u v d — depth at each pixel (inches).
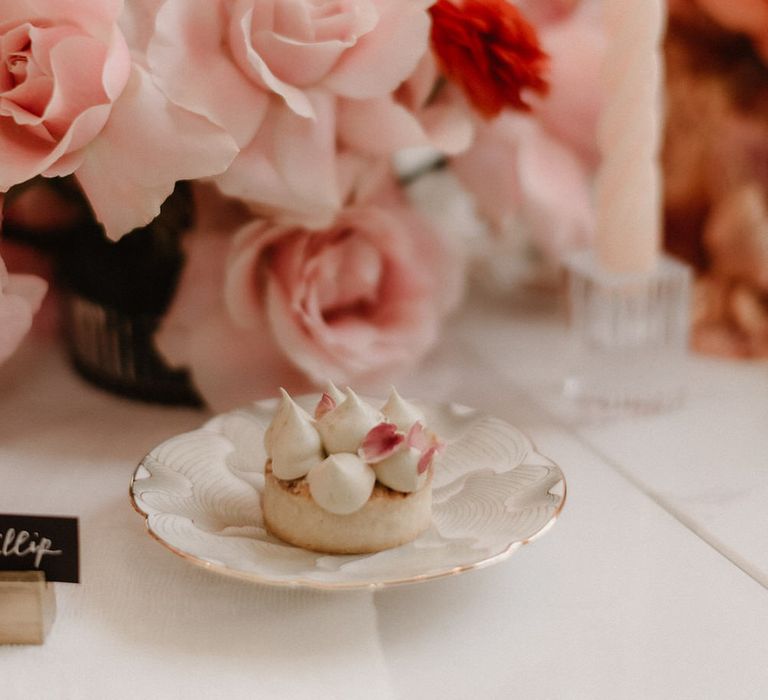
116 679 24.8
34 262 33.7
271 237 30.0
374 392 32.0
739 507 29.0
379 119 29.2
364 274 31.1
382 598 26.6
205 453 28.6
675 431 31.8
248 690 24.6
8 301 28.8
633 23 30.4
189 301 30.7
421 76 30.2
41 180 29.9
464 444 29.2
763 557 27.6
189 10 27.6
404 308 32.1
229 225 30.7
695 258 36.2
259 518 27.5
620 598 26.6
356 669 25.0
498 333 36.9
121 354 32.3
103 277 31.4
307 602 26.4
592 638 25.8
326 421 27.0
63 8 27.0
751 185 34.8
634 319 32.8
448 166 35.1
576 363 33.4
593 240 33.2
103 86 26.8
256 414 29.8
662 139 35.7
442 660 25.3
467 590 26.8
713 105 34.9
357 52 28.6
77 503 29.1
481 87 29.9
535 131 33.8
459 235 39.2
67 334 34.6
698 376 34.3
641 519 28.8
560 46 33.2
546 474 27.6
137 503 26.6
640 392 33.2
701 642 25.7
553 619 26.2
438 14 29.3
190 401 32.6
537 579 27.1
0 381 33.8
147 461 27.9
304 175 28.8
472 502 27.5
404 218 33.0
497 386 33.9
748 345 35.1
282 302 30.3
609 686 24.8
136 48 27.7
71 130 26.8
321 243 30.6
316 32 28.2
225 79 28.0
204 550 25.8
